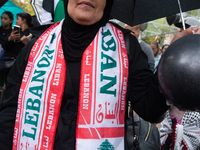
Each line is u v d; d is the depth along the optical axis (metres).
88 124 0.96
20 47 2.55
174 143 2.08
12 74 1.19
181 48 0.76
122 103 1.01
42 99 1.02
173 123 2.13
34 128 1.01
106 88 0.99
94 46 1.05
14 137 1.06
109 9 1.16
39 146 0.99
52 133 0.98
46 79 1.03
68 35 1.10
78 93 1.02
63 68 1.03
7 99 1.13
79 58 1.05
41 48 1.12
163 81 0.78
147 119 1.03
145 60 1.11
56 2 1.80
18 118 1.06
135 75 1.06
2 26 3.19
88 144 0.94
